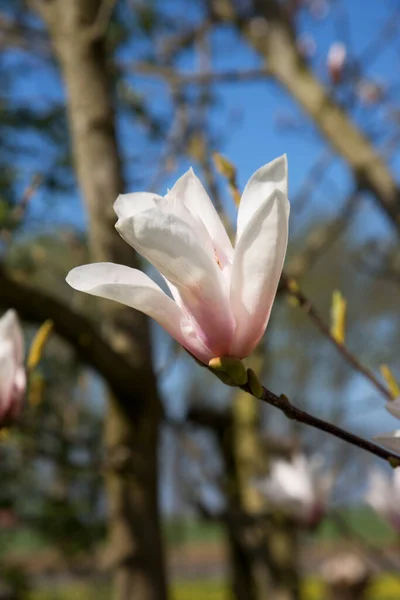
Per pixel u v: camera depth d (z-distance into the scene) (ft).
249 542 5.04
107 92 3.96
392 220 5.28
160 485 3.85
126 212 1.80
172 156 4.51
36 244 5.06
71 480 4.86
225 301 1.77
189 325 1.80
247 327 1.78
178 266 1.74
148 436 3.77
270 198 1.69
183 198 1.80
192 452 4.86
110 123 3.93
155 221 1.69
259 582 5.63
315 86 5.90
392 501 3.51
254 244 1.73
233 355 1.79
